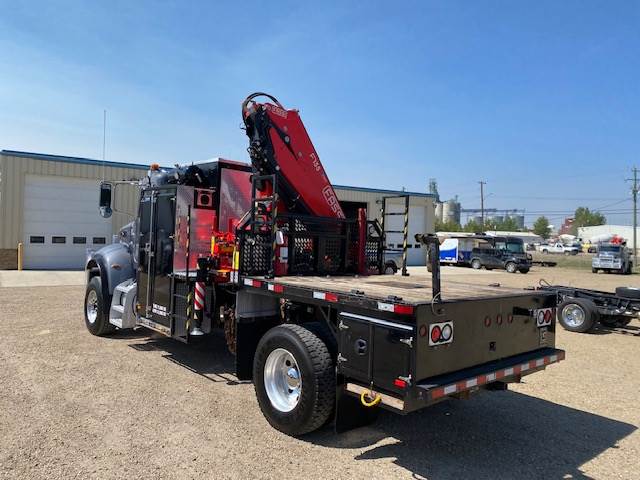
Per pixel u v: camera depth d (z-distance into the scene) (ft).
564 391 19.27
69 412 15.11
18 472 11.26
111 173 68.39
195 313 18.95
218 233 19.84
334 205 21.48
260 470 11.82
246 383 18.69
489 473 12.13
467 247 121.80
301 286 14.62
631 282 80.64
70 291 43.47
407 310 11.15
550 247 274.36
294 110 20.40
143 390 17.47
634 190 198.59
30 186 63.82
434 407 16.98
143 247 22.56
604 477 12.10
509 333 13.80
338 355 12.98
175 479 11.20
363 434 14.37
